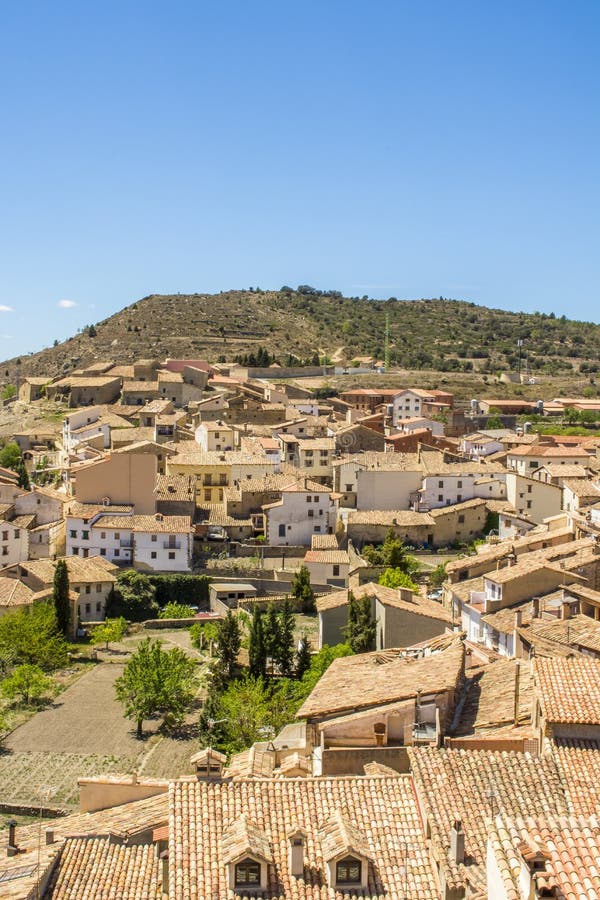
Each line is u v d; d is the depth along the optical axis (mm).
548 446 197250
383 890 37031
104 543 156375
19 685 106125
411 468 181750
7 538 155500
